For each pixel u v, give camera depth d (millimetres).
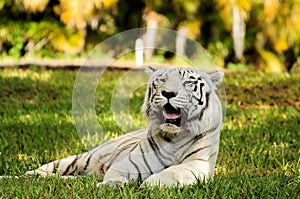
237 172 8281
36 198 6844
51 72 20984
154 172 7352
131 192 6762
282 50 26531
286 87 18125
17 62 25000
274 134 11438
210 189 7078
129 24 28656
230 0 25766
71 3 25391
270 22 26312
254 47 27312
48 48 27766
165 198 6637
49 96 16172
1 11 27922
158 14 27266
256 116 13562
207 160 7355
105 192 6918
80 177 7695
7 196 6934
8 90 16594
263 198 6957
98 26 28312
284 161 9211
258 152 9852
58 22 28000
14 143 10258
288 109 14453
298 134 11438
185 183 7035
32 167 8641
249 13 26688
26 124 12266
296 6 25953
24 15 28266
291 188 7422
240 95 16750
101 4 25594
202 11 27688
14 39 27781
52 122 12469
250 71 22812
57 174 8047
